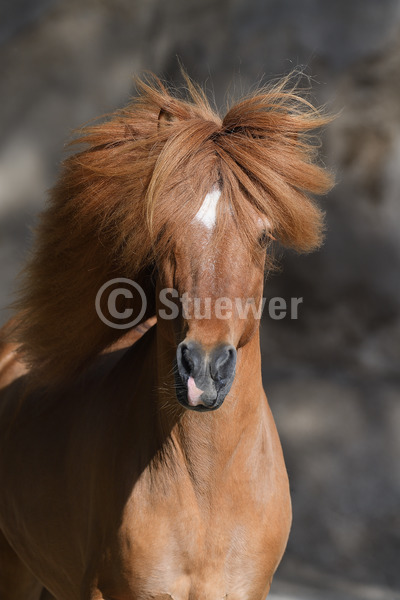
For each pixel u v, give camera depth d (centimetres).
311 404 1925
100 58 2253
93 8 2272
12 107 2267
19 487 680
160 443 551
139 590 551
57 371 667
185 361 477
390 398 1938
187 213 492
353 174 2097
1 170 2244
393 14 2106
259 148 526
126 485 559
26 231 2209
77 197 582
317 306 2111
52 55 2267
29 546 682
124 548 548
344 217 2089
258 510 565
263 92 638
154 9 2245
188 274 491
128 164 541
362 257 2083
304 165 537
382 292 2080
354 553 1620
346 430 1862
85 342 642
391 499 1723
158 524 546
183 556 548
